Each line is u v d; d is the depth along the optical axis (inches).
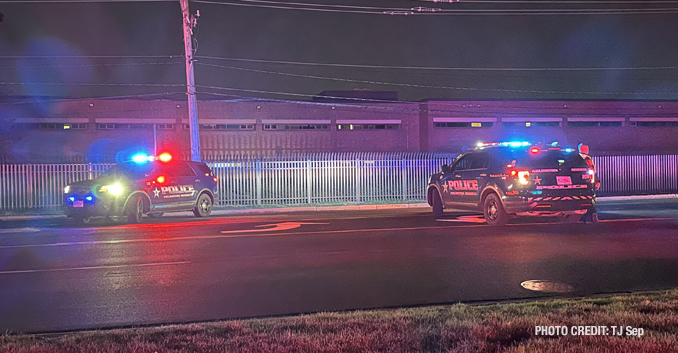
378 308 245.6
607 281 291.3
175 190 652.1
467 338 189.6
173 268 334.0
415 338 190.4
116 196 585.3
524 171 482.3
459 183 555.5
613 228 474.9
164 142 1471.5
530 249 380.5
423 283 291.1
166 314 242.2
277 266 336.2
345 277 306.5
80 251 397.7
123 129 1453.0
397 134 1600.6
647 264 330.0
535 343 184.1
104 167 907.4
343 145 1569.9
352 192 973.2
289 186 954.1
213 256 369.7
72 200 591.2
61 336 206.2
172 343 189.6
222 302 259.9
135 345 187.2
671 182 1117.1
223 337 196.4
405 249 386.3
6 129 1375.5
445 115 1588.3
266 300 262.5
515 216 524.7
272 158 960.3
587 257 351.6
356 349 181.5
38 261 362.0
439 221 548.1
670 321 203.9
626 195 1009.5
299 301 260.1
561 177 487.8
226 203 925.2
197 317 237.3
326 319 217.9
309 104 1546.5
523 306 233.6
